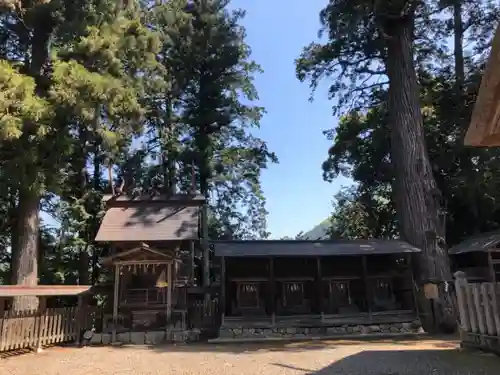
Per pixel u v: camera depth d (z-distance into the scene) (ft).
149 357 36.27
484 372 22.24
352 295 58.70
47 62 57.41
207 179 83.71
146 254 51.24
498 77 13.98
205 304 57.57
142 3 71.97
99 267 78.69
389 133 75.41
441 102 73.36
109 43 51.34
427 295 56.39
